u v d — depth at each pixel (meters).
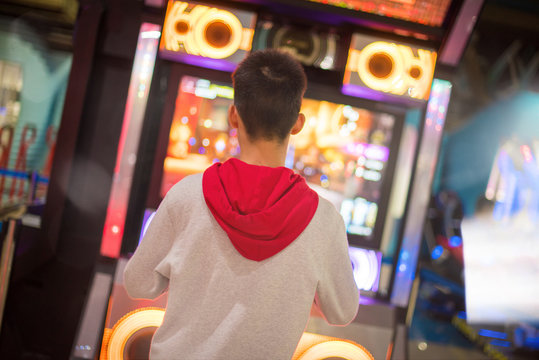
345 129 1.85
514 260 4.27
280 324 0.89
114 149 2.24
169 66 1.78
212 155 1.82
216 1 1.72
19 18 2.93
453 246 3.81
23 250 2.20
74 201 2.24
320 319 1.66
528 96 4.14
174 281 0.91
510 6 3.96
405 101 1.76
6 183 2.93
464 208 4.38
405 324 1.73
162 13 1.70
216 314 0.88
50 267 2.24
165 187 1.79
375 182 1.85
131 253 1.74
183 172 1.80
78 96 2.20
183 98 1.80
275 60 0.98
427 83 1.74
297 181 0.97
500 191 4.36
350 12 1.71
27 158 3.04
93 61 2.23
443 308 3.70
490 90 4.18
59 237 2.24
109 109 2.25
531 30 4.01
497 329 3.92
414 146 1.79
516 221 4.38
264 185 0.92
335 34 1.80
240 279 0.88
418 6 1.72
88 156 2.24
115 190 1.69
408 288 1.75
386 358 1.66
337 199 1.86
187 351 0.88
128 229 1.70
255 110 0.95
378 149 1.84
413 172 1.78
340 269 0.98
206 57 1.71
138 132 1.69
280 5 1.72
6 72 3.10
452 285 3.75
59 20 2.91
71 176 2.23
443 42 1.74
